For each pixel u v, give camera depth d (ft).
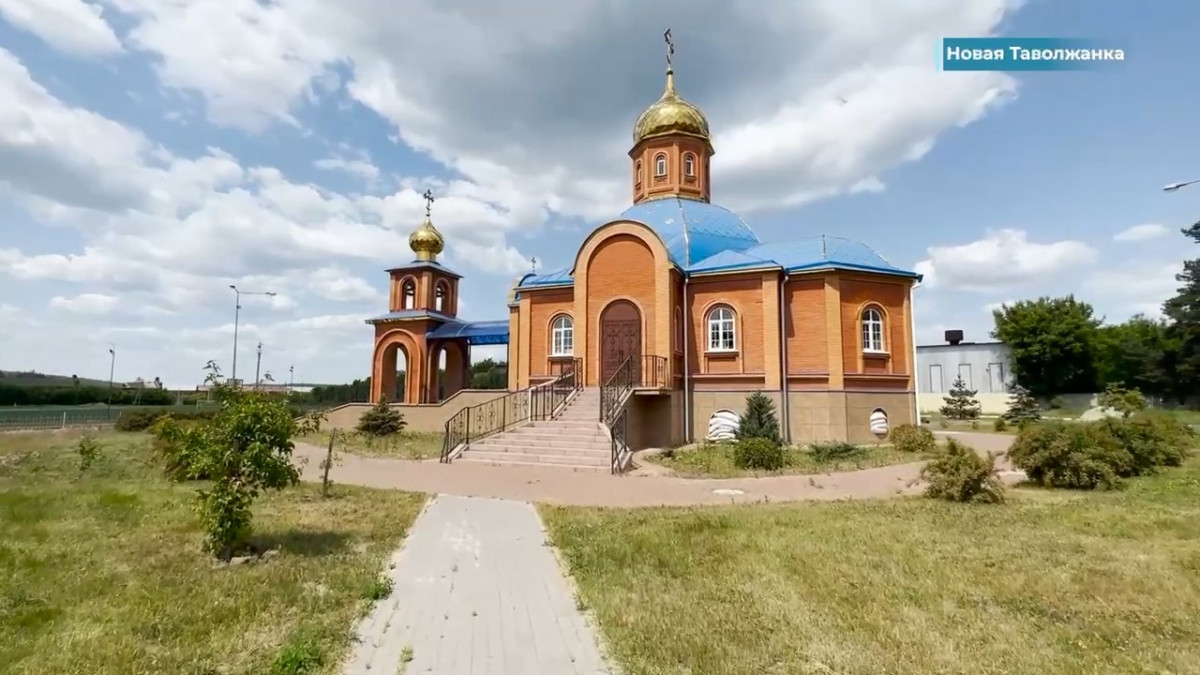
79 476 43.93
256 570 20.53
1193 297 134.92
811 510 30.48
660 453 53.62
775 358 62.59
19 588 18.69
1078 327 135.85
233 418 22.48
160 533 26.08
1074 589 18.94
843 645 14.87
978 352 145.59
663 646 14.60
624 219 67.26
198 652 14.42
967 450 35.09
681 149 85.10
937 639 15.26
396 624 16.20
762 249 70.03
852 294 63.10
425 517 29.35
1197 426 87.20
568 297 73.10
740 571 20.49
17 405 164.14
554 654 14.44
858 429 61.11
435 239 116.47
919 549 23.24
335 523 27.81
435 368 108.37
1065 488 37.58
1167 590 18.88
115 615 16.67
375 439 70.79
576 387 64.90
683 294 67.97
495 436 53.62
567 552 23.04
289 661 13.60
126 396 184.03
